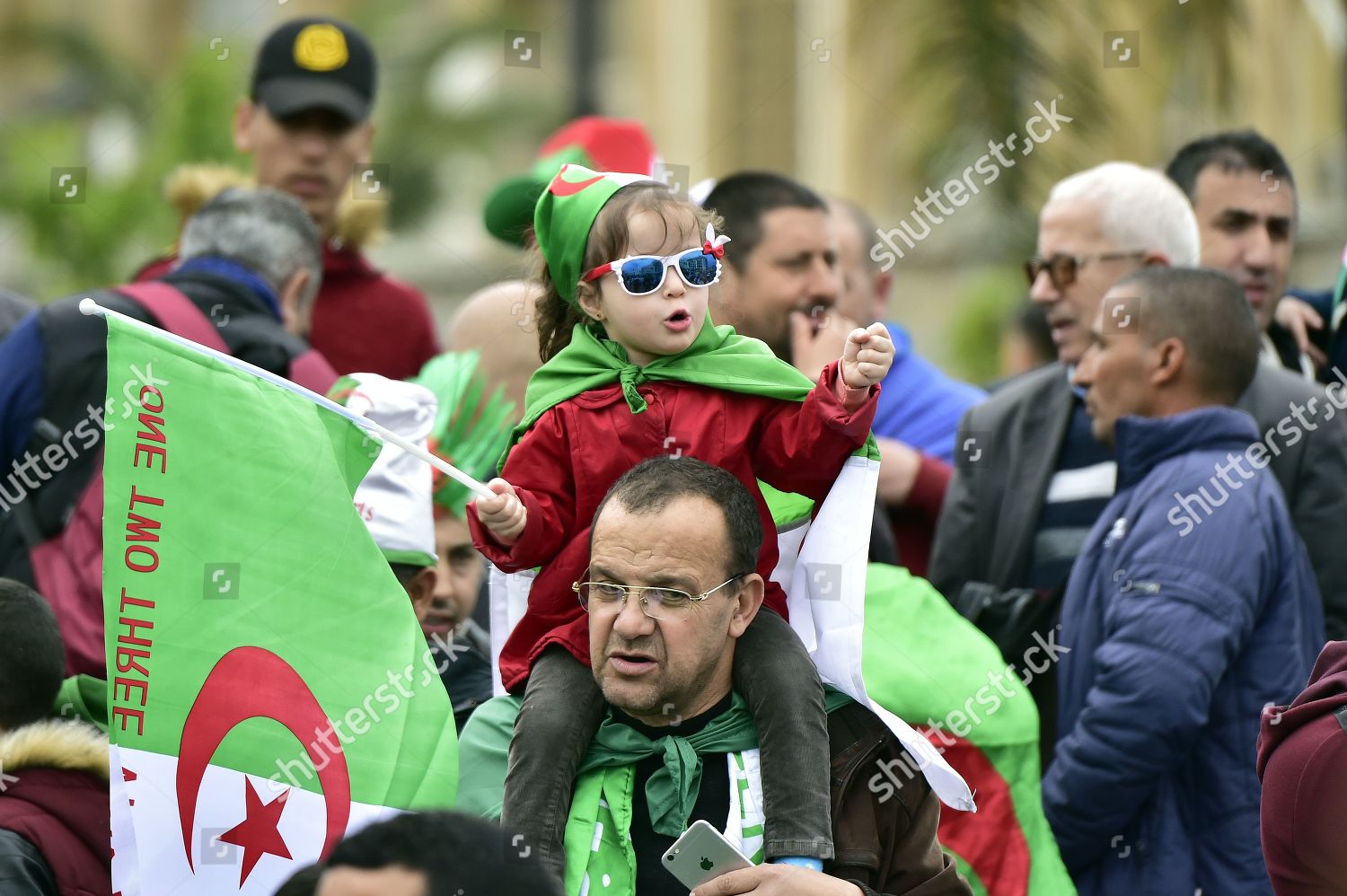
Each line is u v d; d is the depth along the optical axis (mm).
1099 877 14219
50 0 65500
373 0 56531
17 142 47656
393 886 8914
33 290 42312
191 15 66125
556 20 58938
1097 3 25484
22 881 11453
